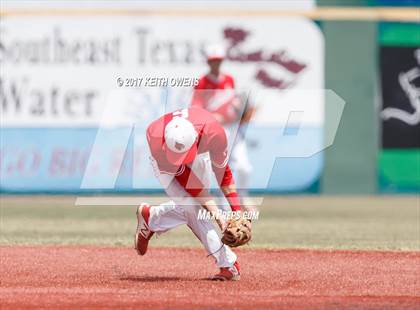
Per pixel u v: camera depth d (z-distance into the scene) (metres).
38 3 47.56
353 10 48.44
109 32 47.81
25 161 47.88
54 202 46.19
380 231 33.59
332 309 16.69
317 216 39.53
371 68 48.62
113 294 18.31
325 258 25.08
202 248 27.47
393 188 48.94
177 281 20.52
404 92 48.78
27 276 21.34
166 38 48.00
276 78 48.03
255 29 48.09
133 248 27.30
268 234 32.38
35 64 47.69
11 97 47.59
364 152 48.72
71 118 47.66
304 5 48.25
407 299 18.00
